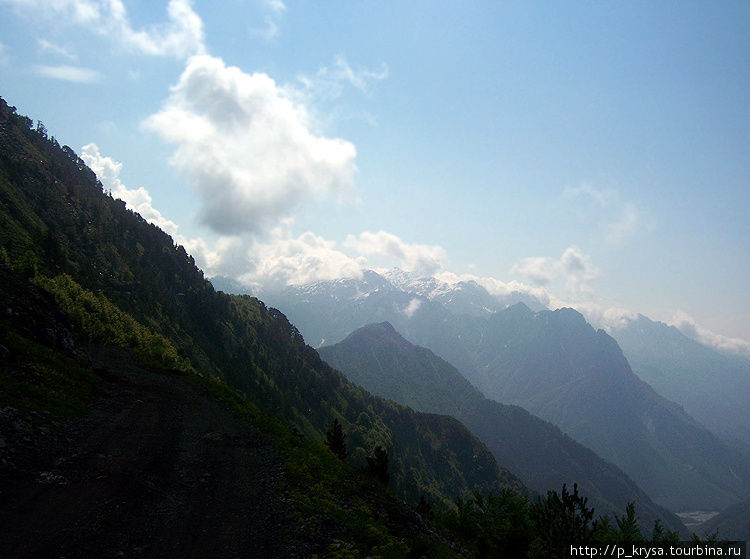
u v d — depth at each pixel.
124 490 13.16
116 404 24.67
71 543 9.49
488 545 14.41
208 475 16.58
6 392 17.78
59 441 15.74
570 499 13.96
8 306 28.50
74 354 31.75
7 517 9.94
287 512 13.59
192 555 10.23
